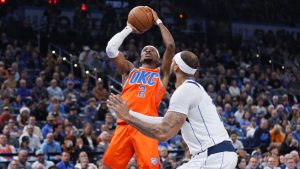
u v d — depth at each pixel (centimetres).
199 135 690
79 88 2247
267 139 1794
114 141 850
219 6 3262
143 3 2883
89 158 1523
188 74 702
